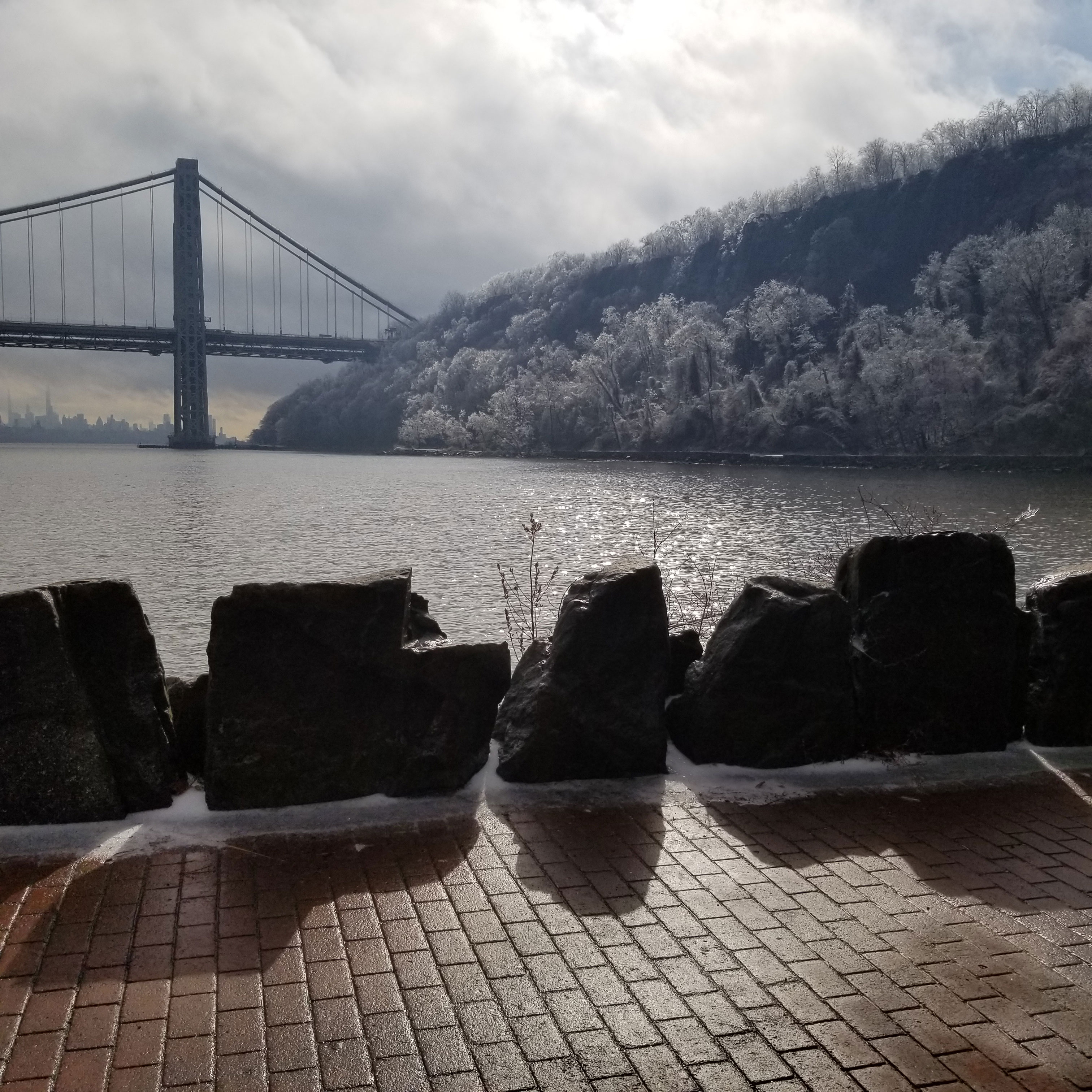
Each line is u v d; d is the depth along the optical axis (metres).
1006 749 5.48
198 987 3.16
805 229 149.88
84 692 4.43
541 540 28.88
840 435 80.31
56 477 69.00
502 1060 2.83
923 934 3.51
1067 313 73.69
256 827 4.36
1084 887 3.88
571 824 4.42
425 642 4.94
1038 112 147.62
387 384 146.50
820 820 4.50
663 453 88.44
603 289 155.25
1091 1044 2.92
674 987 3.18
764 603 5.20
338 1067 2.80
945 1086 2.74
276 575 22.47
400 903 3.70
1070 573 5.77
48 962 3.29
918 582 5.40
